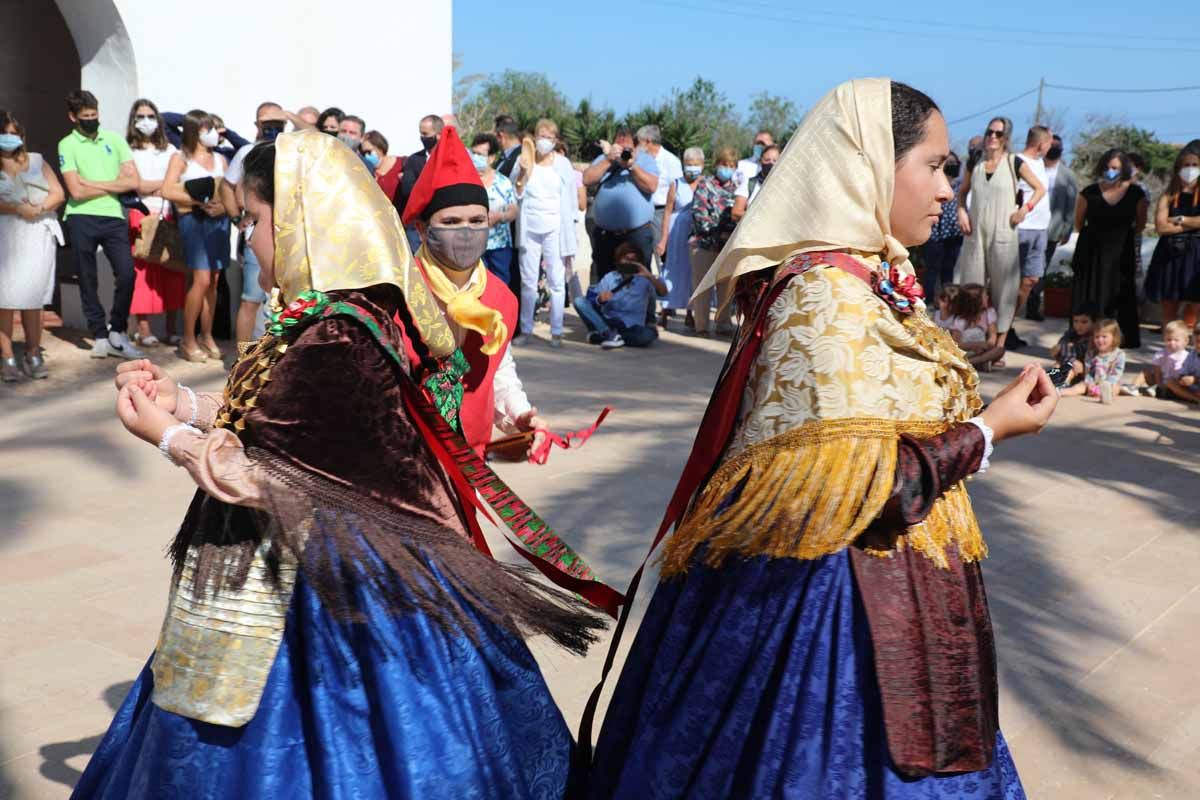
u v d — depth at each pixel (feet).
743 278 7.87
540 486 18.99
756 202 7.66
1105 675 12.73
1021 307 39.88
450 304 9.27
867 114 7.32
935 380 7.22
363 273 7.30
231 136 29.07
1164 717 11.84
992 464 21.15
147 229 28.48
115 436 22.04
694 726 7.28
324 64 34.68
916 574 7.08
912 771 6.85
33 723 11.23
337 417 7.02
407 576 7.18
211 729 7.08
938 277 38.73
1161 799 10.39
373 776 7.16
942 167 7.48
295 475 6.91
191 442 6.80
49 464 20.15
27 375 26.30
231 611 7.05
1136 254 34.42
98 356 28.19
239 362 7.31
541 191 31.76
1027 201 32.76
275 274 7.48
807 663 7.00
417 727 7.16
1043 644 13.46
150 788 7.16
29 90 33.68
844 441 6.86
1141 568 15.98
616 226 33.42
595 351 31.99
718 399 7.72
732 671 7.17
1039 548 16.69
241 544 7.14
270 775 7.07
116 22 29.66
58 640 13.04
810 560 7.06
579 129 98.68
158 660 7.23
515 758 7.64
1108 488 19.83
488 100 118.21
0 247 25.40
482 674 7.50
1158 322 39.24
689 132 99.19
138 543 16.24
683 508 8.05
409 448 7.32
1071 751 11.16
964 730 6.99
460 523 7.86
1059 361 28.63
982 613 7.44
